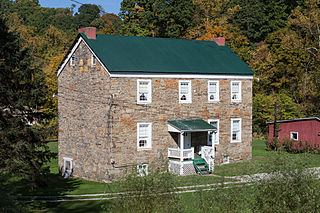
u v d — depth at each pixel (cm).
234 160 3512
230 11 7288
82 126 3122
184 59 3341
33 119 2791
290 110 5594
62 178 3241
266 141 4412
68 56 3281
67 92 3303
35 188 2698
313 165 3012
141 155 2961
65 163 3331
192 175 2941
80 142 3144
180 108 3173
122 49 3119
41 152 2712
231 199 1516
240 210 1489
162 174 1519
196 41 3750
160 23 6172
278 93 6225
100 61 2905
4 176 1516
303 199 1392
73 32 9500
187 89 3231
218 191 1571
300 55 6103
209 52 3638
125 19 6481
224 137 3453
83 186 2752
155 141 3033
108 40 3170
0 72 2566
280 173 1455
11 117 2573
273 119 5553
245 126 3597
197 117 3278
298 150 4075
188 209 1583
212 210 1509
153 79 3022
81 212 1964
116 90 2847
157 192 1463
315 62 5931
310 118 4009
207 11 7069
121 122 2869
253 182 1512
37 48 7669
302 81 5944
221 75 3419
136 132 2938
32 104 2717
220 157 3422
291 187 1408
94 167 2991
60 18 10619
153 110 3023
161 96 3069
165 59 3225
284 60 6256
